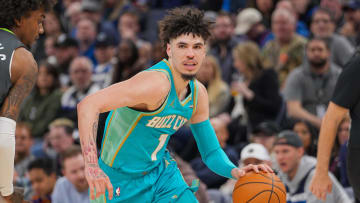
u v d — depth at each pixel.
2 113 5.55
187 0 20.25
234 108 14.64
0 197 5.64
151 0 20.88
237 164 11.97
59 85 16.05
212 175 11.75
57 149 13.47
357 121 7.25
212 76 14.50
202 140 6.83
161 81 5.82
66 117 15.16
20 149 13.25
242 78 14.72
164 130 6.21
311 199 9.34
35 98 15.90
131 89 5.57
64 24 21.23
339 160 10.66
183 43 5.91
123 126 6.13
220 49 16.36
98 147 8.40
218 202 11.11
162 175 6.49
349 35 16.69
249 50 13.86
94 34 18.47
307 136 11.20
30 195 11.84
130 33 18.64
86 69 15.60
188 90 6.28
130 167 6.34
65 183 10.85
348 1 18.91
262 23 18.14
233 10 19.41
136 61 14.66
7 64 5.62
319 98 13.23
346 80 7.22
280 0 18.61
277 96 13.46
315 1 18.98
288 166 9.54
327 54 13.13
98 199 6.49
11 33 5.85
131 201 6.39
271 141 11.81
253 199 6.44
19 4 5.88
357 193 7.43
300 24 17.64
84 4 19.95
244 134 13.55
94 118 5.27
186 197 6.43
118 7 20.95
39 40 19.86
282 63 15.24
